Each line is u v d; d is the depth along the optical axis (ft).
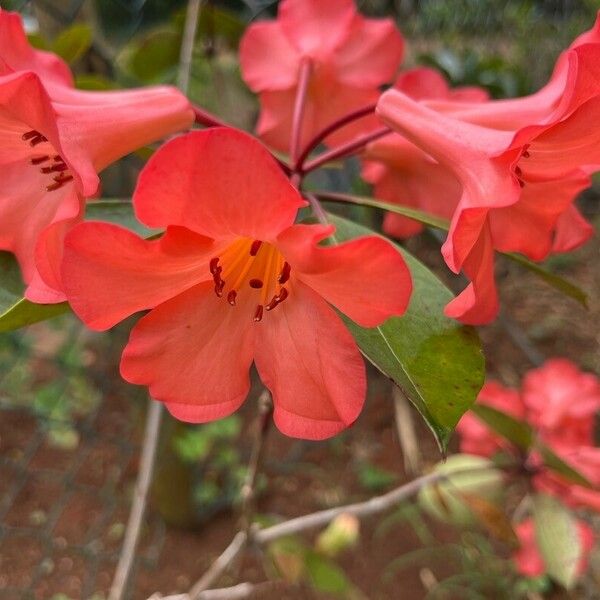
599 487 1.01
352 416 0.54
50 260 0.53
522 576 1.78
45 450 2.06
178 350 0.56
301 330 0.56
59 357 2.02
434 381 0.59
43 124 0.50
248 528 0.96
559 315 2.54
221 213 0.47
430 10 1.96
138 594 1.77
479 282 0.55
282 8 0.87
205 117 0.63
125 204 0.74
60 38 0.98
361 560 1.87
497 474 1.16
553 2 2.15
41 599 1.75
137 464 2.04
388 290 0.48
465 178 0.54
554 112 0.52
